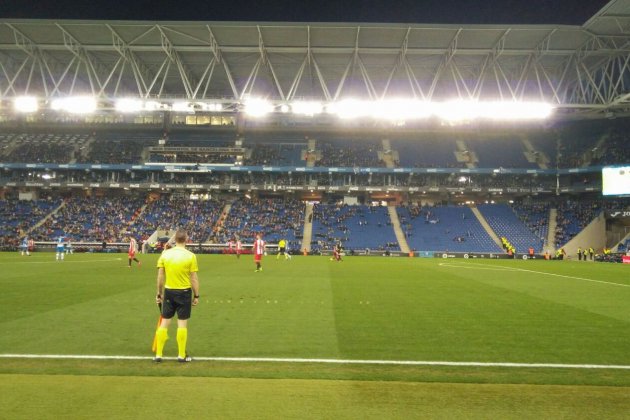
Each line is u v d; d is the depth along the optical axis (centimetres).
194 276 837
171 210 6344
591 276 2758
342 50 3703
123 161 6281
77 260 3766
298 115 6397
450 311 1383
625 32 3419
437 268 3328
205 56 3941
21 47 3588
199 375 734
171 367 777
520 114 3688
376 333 1064
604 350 924
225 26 3419
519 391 675
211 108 3672
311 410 588
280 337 1016
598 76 4534
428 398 640
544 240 5734
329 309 1398
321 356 861
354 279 2369
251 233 5928
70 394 636
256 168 6162
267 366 790
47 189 6606
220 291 1800
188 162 6353
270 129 6694
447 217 6278
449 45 3653
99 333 1038
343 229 6072
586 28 3391
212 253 5550
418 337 1027
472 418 571
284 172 6322
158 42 3656
